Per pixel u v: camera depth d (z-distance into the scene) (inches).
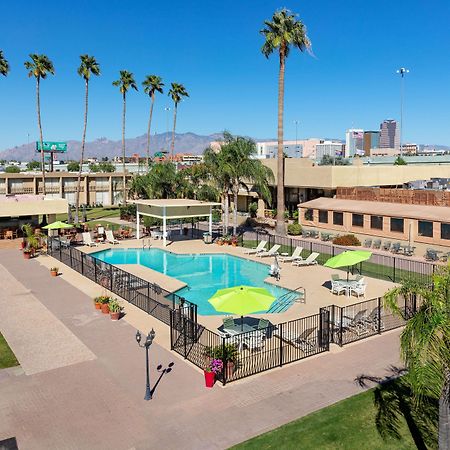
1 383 608.4
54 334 780.0
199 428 504.1
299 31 1726.1
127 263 1409.9
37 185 3078.2
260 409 541.0
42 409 545.0
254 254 1451.8
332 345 724.0
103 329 802.2
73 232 1862.7
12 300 980.6
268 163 2201.0
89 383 606.5
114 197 3410.4
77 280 1147.9
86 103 2421.3
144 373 633.0
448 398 401.4
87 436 492.1
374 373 629.3
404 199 1627.7
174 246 1614.2
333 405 547.8
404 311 780.6
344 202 1780.3
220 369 598.9
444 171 2380.7
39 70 2333.9
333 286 1018.1
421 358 378.9
